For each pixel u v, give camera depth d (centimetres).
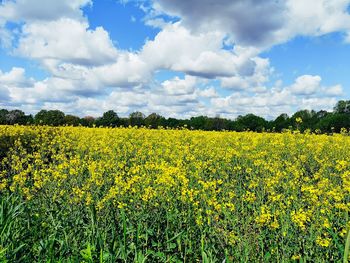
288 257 530
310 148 1410
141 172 890
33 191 700
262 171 1074
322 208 625
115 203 648
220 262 535
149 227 602
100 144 1498
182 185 755
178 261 535
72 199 641
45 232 539
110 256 454
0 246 441
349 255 482
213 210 650
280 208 665
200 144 1572
